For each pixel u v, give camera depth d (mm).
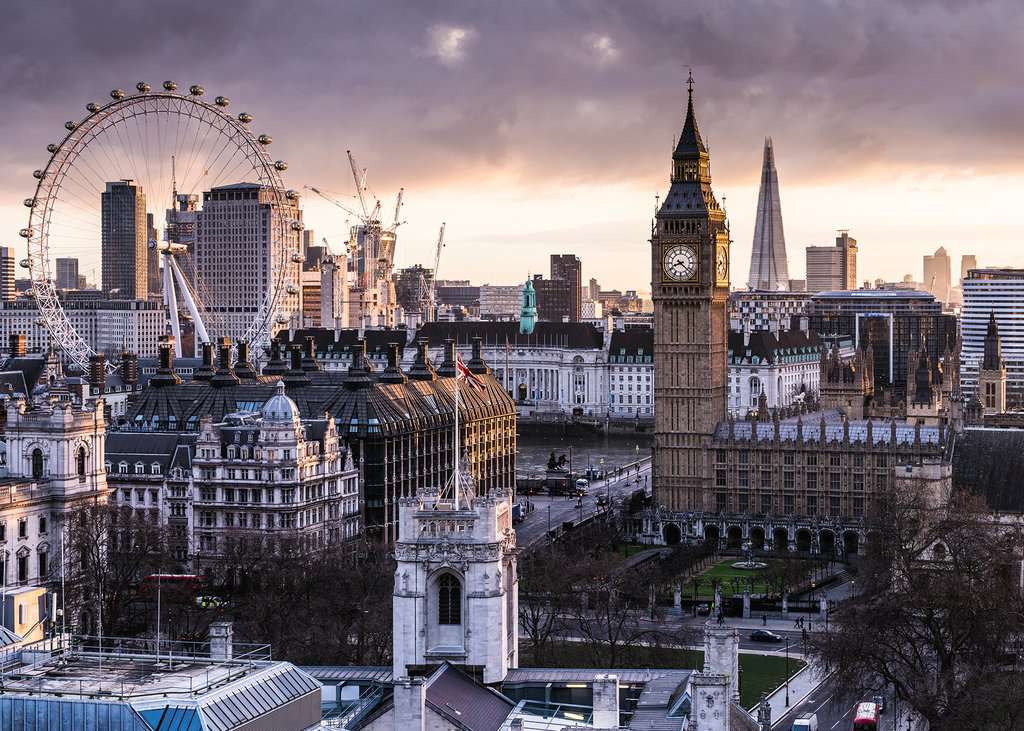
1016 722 193750
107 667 141750
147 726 128125
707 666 141625
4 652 148125
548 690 160375
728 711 136250
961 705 198125
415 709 143250
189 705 129500
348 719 150500
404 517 164000
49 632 178375
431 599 163250
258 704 135500
